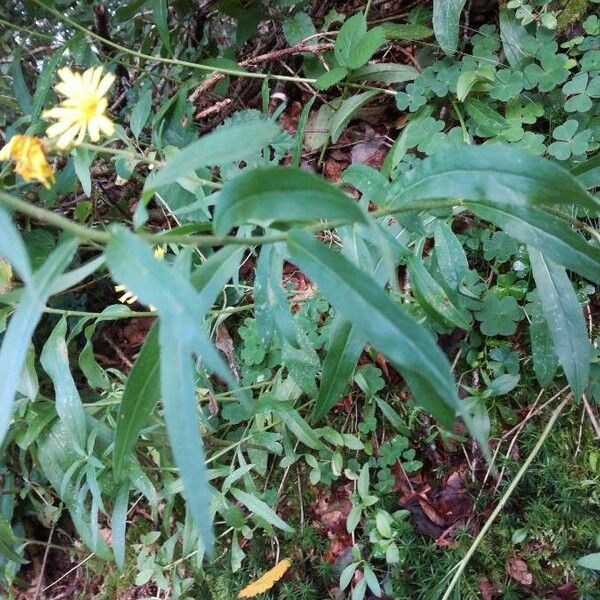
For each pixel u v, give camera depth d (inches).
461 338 17.5
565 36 18.4
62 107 10.2
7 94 24.8
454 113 18.7
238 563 17.3
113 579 20.3
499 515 16.1
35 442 17.9
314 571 17.8
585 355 13.1
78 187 22.1
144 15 24.6
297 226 9.5
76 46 19.0
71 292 22.4
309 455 17.9
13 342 7.4
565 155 16.4
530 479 16.0
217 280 9.4
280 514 18.6
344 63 18.5
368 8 19.5
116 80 24.2
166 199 19.3
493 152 9.7
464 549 16.1
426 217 15.2
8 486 20.2
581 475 15.8
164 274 7.2
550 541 15.7
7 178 20.4
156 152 18.7
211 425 18.7
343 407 18.6
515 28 18.1
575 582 15.3
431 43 20.1
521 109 17.6
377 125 21.4
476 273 16.9
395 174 17.9
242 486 19.1
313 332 17.9
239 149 8.3
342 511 18.1
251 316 20.2
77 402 15.0
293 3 20.2
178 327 7.0
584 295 16.3
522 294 16.8
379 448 17.8
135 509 20.5
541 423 16.4
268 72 22.1
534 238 11.8
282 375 18.6
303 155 21.6
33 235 19.9
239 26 21.7
